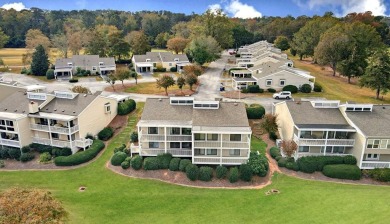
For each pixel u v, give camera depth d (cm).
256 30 18988
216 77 9488
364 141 4197
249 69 9100
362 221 3102
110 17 19950
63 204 3594
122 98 6494
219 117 4494
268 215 3312
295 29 16612
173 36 16262
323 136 4559
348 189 3891
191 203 3622
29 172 4441
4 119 4828
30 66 10244
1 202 2539
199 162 4341
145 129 4500
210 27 12838
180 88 7862
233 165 4341
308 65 11538
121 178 4209
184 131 4484
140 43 12738
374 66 7350
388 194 3719
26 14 18888
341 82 9012
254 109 6081
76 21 18475
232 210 3453
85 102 5206
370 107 4703
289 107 4931
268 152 4891
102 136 5322
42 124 5012
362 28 10788
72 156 4628
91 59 10256
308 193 3744
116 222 3256
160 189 3941
